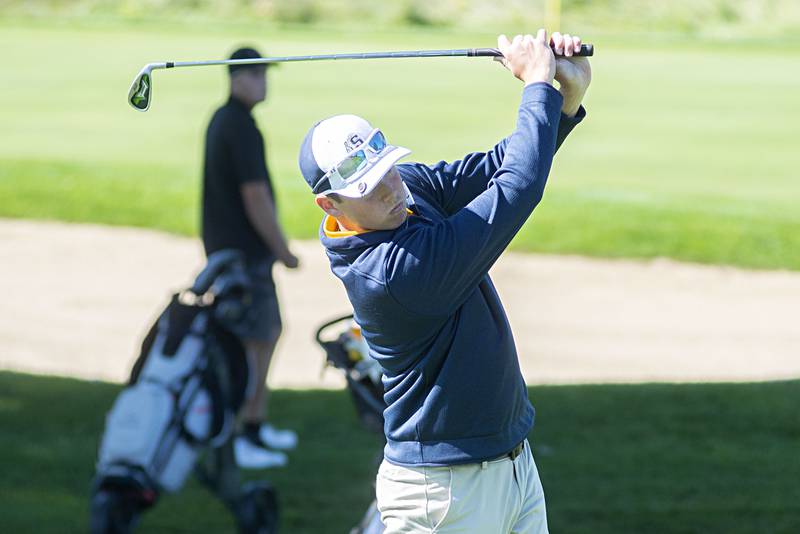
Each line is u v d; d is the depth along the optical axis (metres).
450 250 9.41
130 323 33.25
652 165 55.03
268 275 22.02
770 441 20.17
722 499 17.34
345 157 9.56
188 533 17.12
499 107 69.00
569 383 25.22
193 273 37.97
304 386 27.19
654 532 16.27
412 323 9.73
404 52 10.08
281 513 17.83
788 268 38.03
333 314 33.94
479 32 106.50
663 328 32.62
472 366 10.01
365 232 9.75
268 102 69.50
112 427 14.92
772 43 101.56
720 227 40.84
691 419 21.47
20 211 43.62
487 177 11.08
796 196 48.12
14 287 36.09
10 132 60.41
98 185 46.25
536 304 34.56
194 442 15.20
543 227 41.00
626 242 39.78
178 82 77.56
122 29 100.00
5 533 16.28
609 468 18.95
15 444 20.69
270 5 111.69
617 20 111.12
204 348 15.62
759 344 31.25
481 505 10.31
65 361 29.69
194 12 110.75
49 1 111.38
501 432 10.29
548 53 10.02
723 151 58.56
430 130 61.16
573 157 56.94
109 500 14.45
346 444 21.44
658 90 77.00
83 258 39.25
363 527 13.47
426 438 10.23
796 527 16.31
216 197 22.09
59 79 76.62
